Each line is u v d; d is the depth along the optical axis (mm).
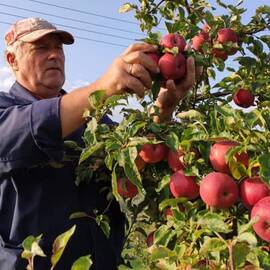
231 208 762
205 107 1175
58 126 863
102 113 848
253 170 743
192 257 673
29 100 1139
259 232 679
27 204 996
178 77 919
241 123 753
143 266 714
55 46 1194
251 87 1155
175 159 817
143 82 851
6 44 1235
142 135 844
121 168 880
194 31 1081
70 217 961
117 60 855
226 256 652
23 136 872
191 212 774
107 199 1028
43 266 967
